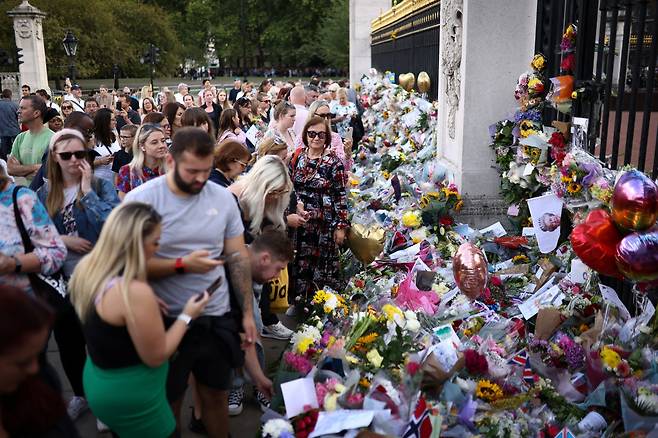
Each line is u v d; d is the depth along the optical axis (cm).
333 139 709
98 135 577
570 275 457
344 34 4309
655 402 326
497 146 590
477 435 331
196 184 289
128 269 248
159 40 5300
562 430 331
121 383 255
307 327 411
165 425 272
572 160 450
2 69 3275
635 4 416
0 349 192
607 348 360
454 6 641
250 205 385
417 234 599
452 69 661
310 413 325
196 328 298
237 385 397
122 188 444
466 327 433
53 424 214
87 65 4359
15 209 321
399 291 470
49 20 3969
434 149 806
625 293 430
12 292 200
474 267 428
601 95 481
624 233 353
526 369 385
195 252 286
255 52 7131
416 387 321
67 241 359
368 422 310
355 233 519
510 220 608
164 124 591
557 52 540
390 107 1112
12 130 1224
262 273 352
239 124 920
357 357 373
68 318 371
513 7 593
